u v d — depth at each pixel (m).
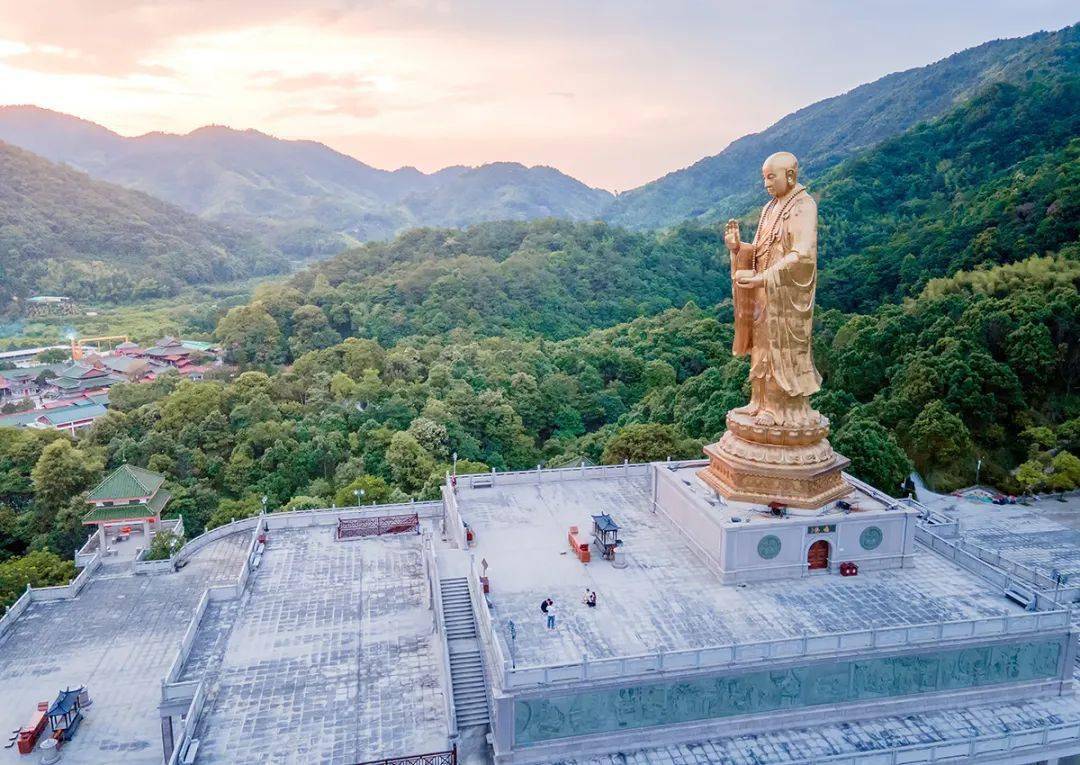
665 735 30.27
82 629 43.97
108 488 57.56
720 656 30.17
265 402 85.38
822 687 31.34
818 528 37.31
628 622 33.50
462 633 35.72
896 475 57.47
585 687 29.28
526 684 29.08
